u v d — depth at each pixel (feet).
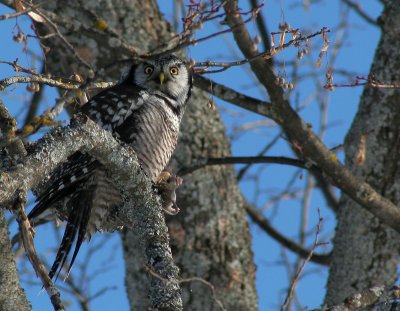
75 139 23.95
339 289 40.93
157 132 34.55
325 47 26.23
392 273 41.01
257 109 37.11
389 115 41.11
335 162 37.99
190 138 42.11
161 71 36.68
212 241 41.34
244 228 42.63
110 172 26.86
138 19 43.06
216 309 40.42
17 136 22.90
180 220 41.24
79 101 28.48
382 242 40.98
